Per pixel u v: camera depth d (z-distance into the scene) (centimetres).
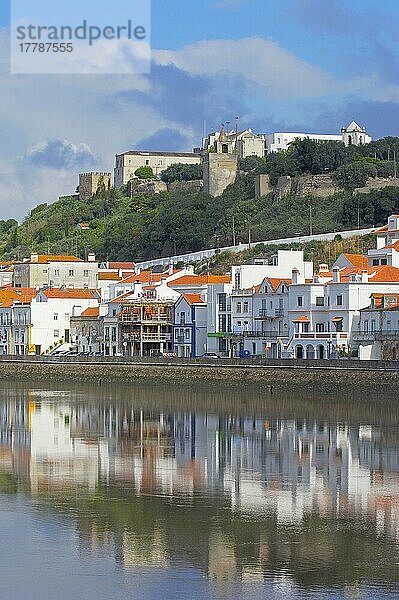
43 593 6500
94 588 6588
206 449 11694
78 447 11931
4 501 8794
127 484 9519
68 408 16650
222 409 16038
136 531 7806
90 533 7750
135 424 14238
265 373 18362
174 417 15088
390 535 7681
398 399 16262
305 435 12781
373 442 12100
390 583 6662
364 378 16838
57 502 8750
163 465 10581
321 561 7075
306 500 8831
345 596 6431
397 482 9588
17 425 14200
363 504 8662
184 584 6656
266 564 7025
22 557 7181
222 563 7038
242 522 8062
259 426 13762
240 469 10288
